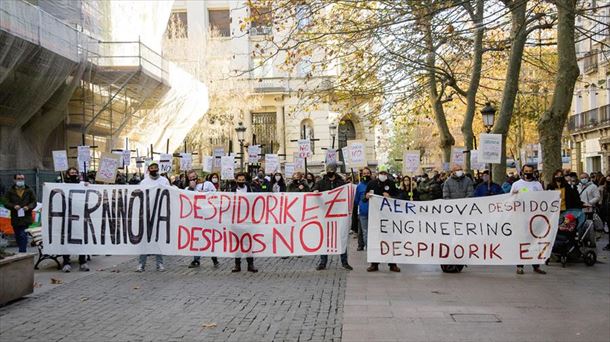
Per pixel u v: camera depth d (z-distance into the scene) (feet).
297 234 40.04
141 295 31.24
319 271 39.60
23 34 60.59
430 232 38.32
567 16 42.86
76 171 42.50
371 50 65.46
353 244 57.88
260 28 46.57
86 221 40.50
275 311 27.12
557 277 36.09
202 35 146.82
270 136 171.83
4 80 63.82
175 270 40.91
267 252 40.06
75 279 36.86
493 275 37.09
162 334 23.29
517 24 51.78
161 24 107.55
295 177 61.87
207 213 40.45
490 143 43.88
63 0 77.87
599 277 36.01
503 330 23.32
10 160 68.80
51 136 84.74
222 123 147.74
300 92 64.85
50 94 72.28
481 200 38.17
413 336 22.56
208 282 35.42
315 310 27.25
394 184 41.47
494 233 37.99
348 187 39.96
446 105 107.34
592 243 41.88
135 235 40.47
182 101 110.32
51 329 24.20
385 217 38.58
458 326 23.97
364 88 69.82
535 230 37.81
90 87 86.43
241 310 27.40
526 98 112.57
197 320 25.52
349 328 23.84
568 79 43.39
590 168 132.67
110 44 89.35
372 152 177.68
